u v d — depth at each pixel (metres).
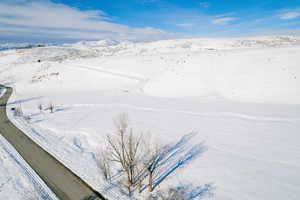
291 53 40.47
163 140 19.20
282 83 32.84
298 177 12.91
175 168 14.71
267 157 15.38
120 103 35.19
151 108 30.81
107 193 12.48
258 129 20.55
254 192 11.71
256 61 41.50
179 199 11.20
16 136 22.48
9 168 15.77
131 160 12.37
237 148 17.05
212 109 28.20
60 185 13.52
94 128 23.53
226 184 12.57
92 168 15.42
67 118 28.45
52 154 17.92
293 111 24.97
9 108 35.78
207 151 16.91
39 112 32.69
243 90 34.50
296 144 17.03
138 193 12.26
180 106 30.86
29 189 13.16
